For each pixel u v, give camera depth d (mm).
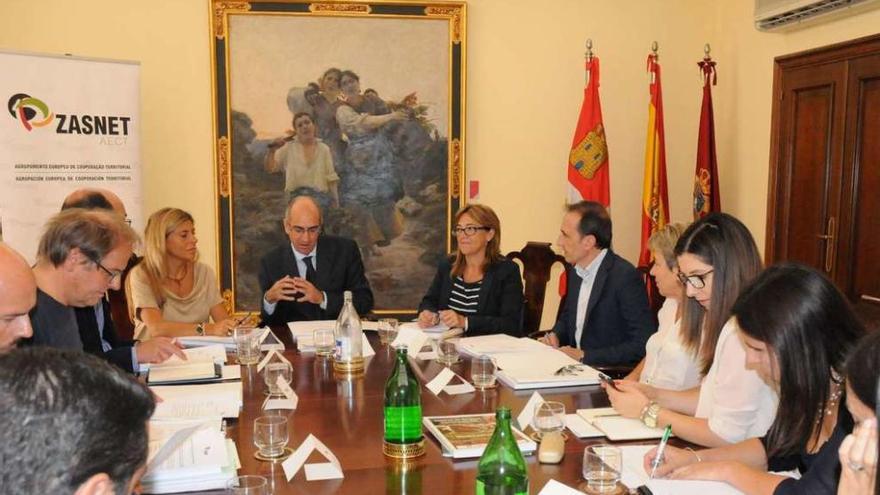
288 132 4605
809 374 1504
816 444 1583
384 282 4773
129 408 804
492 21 4719
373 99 4641
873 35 3549
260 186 4617
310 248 3525
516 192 4840
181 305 3357
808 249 4062
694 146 4965
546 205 4867
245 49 4516
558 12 4758
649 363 2455
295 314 3434
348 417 1977
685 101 4926
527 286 3613
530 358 2551
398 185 4715
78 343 2238
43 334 2131
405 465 1641
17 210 3729
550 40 4766
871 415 1058
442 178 4730
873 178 3627
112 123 3941
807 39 4039
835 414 1522
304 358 2639
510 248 4871
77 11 4387
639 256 4969
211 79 4500
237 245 4637
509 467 1420
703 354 2049
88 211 2299
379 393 2201
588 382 2287
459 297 3432
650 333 2846
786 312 1512
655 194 4625
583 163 4590
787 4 3908
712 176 4598
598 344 2979
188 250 3312
